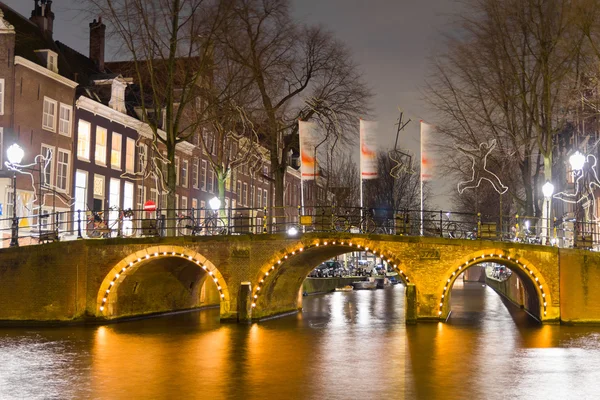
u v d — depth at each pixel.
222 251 29.50
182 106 32.22
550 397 15.19
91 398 15.00
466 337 24.88
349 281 67.94
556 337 24.84
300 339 24.36
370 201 61.25
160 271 32.09
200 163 54.00
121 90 43.50
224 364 19.09
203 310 36.97
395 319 32.28
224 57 34.94
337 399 14.92
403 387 16.14
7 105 34.75
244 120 36.25
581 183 46.31
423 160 32.28
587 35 29.12
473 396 15.23
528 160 34.69
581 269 28.95
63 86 38.06
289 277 34.28
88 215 37.94
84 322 28.73
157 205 47.53
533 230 37.59
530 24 32.50
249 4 34.41
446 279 29.11
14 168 28.92
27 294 28.64
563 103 32.53
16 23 38.00
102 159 41.75
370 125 31.34
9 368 18.41
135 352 21.14
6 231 33.94
